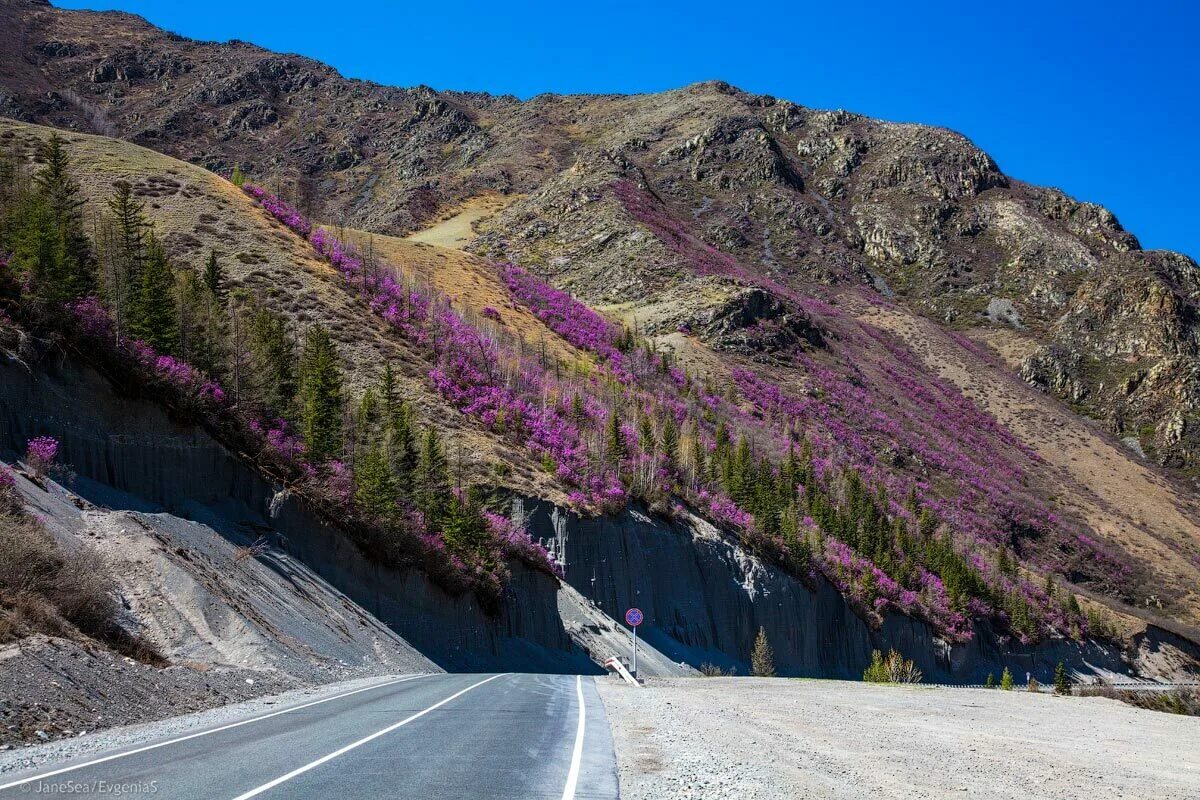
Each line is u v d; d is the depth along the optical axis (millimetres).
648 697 27516
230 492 39594
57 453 32719
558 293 145375
